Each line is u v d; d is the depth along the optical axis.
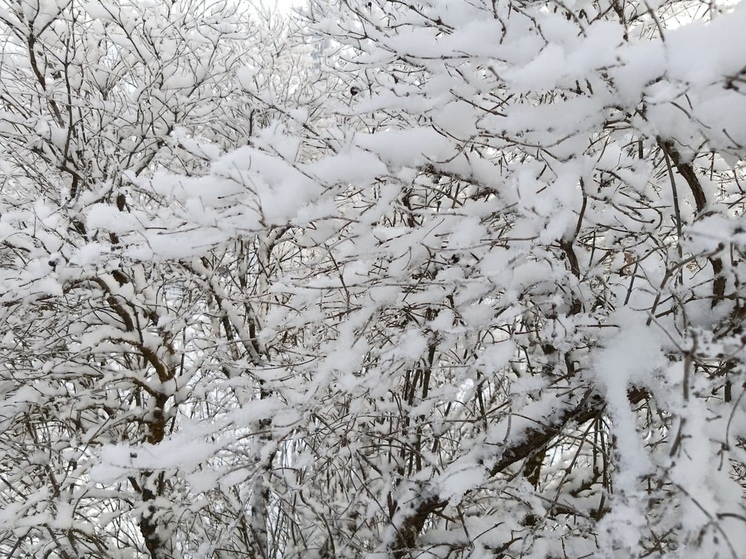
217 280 4.80
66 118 4.73
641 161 2.44
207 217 2.18
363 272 2.91
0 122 4.57
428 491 3.17
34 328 4.64
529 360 3.64
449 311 2.59
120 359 5.80
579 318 2.47
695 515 1.65
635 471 1.99
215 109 5.05
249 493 2.92
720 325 2.36
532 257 2.53
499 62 2.29
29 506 4.15
